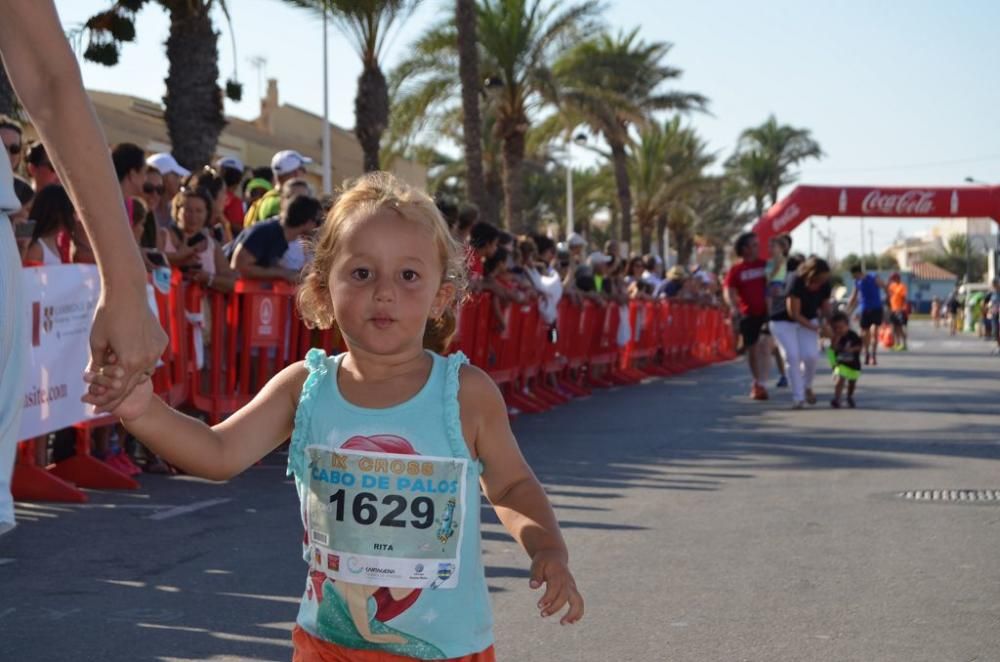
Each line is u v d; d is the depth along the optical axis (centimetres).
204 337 918
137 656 442
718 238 6562
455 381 242
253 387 945
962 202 2836
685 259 6028
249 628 479
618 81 3447
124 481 787
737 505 759
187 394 891
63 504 729
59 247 819
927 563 600
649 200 5000
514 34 2936
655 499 780
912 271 12294
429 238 237
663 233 5316
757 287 1548
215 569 573
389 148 3011
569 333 1589
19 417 239
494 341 1282
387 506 238
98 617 491
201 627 479
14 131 773
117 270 216
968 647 463
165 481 821
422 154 3441
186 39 1591
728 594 539
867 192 2850
